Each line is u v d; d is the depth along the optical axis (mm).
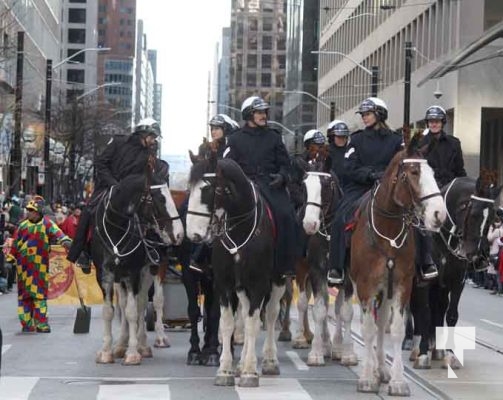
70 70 168125
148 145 14773
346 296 14125
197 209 11852
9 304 25078
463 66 46406
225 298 12352
